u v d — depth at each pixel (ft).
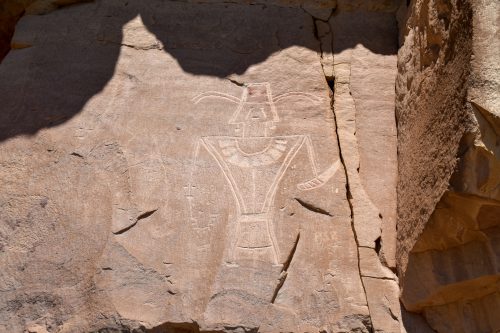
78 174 11.57
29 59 13.05
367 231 11.16
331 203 11.31
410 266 10.55
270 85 12.74
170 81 12.73
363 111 12.62
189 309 10.27
